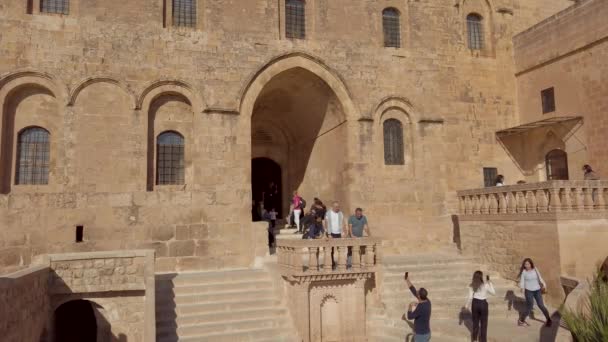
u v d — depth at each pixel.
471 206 22.11
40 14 19.36
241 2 22.19
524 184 18.95
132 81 20.06
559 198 17.64
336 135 24.59
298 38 23.23
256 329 15.99
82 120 19.33
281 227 27.42
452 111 25.67
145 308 14.95
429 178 24.28
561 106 23.77
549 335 13.63
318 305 16.42
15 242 18.00
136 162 19.78
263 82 22.03
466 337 14.62
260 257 20.42
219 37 21.58
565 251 17.25
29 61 18.88
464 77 26.17
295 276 16.03
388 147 24.23
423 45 25.28
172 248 19.75
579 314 10.50
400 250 23.31
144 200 19.69
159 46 20.62
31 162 18.92
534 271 15.09
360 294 16.92
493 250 20.53
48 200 18.58
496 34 27.05
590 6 22.08
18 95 18.97
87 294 15.71
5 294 11.37
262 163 29.58
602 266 16.70
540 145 25.20
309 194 27.75
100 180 19.30
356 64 23.83
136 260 16.09
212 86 21.14
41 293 14.48
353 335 16.66
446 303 17.44
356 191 22.98
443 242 24.08
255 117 28.66
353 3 24.27
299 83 24.45
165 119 20.73
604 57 21.39
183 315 16.09
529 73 26.02
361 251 17.30
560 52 23.75
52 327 15.95
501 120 26.45
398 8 25.30
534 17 28.14
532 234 18.44
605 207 17.91
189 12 21.62
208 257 20.12
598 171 21.58
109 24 20.06
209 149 20.75
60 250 18.44
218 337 15.34
